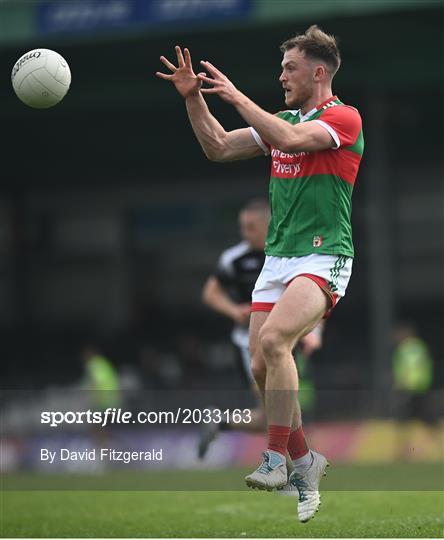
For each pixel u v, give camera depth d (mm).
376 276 96938
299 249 23656
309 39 23875
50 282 136250
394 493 36375
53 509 33844
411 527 26578
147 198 131625
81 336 131125
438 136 114188
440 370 102312
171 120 107312
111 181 132000
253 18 76062
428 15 76438
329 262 23422
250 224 39406
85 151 119938
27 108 101000
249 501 35156
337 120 23266
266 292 24516
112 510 33188
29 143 116375
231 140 25062
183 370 106438
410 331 72562
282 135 22625
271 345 22844
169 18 77312
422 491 36969
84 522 29922
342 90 96375
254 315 24703
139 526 28734
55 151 119875
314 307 23047
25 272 135625
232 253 40219
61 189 133875
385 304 96562
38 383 114750
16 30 79625
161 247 132250
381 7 74125
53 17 78875
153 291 132750
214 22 76625
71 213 135375
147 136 114000
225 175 128250
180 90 24375
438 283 126312
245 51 84812
